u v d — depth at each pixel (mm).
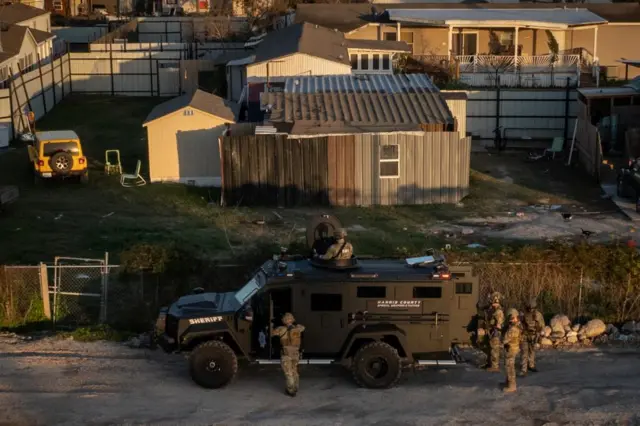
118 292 40469
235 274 40688
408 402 31328
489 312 33312
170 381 33281
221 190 61250
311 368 35000
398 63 90000
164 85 106312
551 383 33188
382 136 60344
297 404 31109
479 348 33969
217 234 53094
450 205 61062
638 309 39531
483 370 34656
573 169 71000
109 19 156125
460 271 33062
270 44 90062
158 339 33656
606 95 71875
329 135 60188
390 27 100688
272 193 60875
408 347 32375
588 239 52000
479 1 115875
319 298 32406
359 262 34500
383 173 60969
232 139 60219
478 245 50188
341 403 31188
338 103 66062
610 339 38000
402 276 32500
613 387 32656
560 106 78000
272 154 60500
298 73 80062
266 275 33156
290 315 31625
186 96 71688
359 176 61000
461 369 34875
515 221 56781
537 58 91125
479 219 57281
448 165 61344
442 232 53938
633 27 100375
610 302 39969
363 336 32219
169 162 66312
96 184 66250
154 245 42219
